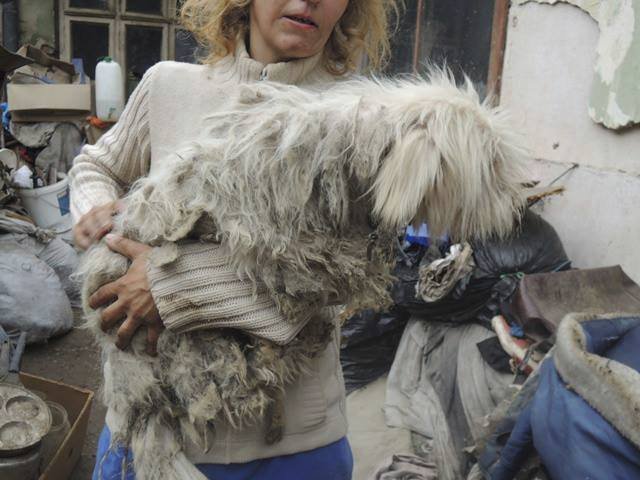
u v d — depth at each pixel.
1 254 3.60
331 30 1.28
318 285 1.03
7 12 6.53
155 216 1.10
